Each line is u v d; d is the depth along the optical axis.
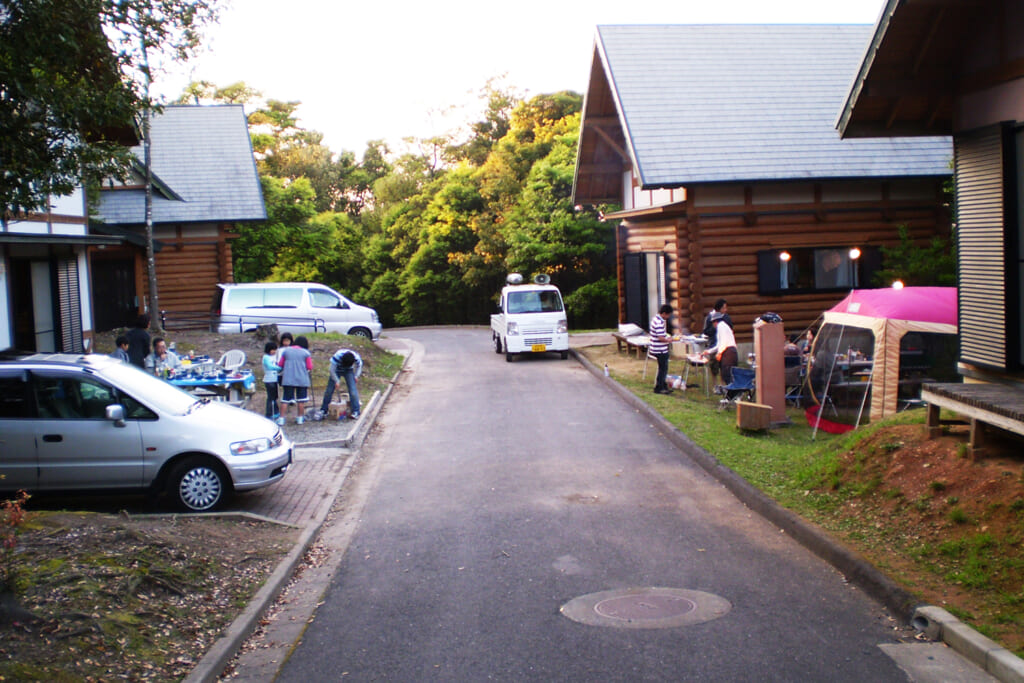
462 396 17.86
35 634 5.45
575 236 35.62
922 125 10.50
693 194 19.50
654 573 7.23
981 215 9.42
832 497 8.56
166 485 9.53
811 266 20.09
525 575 7.35
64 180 8.89
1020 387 8.15
